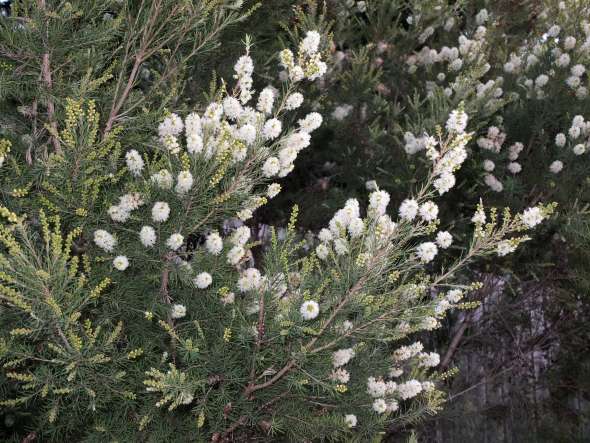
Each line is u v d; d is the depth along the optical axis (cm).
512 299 621
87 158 246
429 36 664
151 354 277
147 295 278
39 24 272
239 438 311
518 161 584
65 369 229
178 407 288
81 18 310
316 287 280
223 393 273
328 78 559
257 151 258
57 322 219
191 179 244
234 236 283
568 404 638
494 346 633
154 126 301
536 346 634
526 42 704
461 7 630
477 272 596
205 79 437
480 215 273
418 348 321
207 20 333
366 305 259
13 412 317
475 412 589
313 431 286
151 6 304
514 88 597
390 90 656
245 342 273
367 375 312
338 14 586
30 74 289
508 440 612
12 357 247
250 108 272
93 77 304
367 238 250
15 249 207
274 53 461
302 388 272
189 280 267
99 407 265
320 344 268
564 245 580
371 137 566
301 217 573
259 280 275
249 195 267
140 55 309
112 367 256
